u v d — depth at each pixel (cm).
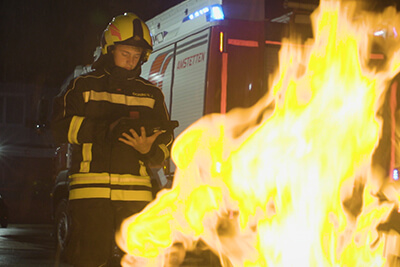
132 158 497
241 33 811
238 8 816
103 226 483
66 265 920
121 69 502
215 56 802
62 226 984
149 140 478
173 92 891
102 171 486
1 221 2109
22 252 1117
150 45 507
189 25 875
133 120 475
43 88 3744
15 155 3612
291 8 800
